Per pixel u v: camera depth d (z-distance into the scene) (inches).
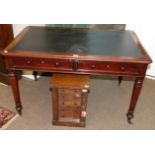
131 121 78.6
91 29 85.3
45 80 103.8
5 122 75.7
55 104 70.0
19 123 75.8
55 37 75.2
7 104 85.5
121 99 91.7
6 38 91.1
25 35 76.0
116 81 105.0
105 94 94.7
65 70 64.9
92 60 60.8
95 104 87.7
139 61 59.7
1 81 99.3
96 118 79.7
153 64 106.7
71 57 60.8
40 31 81.0
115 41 73.3
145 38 103.3
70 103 69.6
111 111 84.0
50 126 74.9
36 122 76.6
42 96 91.6
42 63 64.4
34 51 63.4
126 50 66.1
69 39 73.7
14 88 72.6
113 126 76.0
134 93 69.2
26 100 88.5
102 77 108.0
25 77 104.4
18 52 62.4
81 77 69.0
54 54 61.8
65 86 64.9
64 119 74.1
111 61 60.5
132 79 106.7
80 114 72.4
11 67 66.2
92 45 69.1
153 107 86.8
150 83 104.5
